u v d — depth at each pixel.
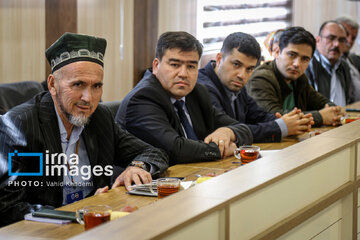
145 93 2.91
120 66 5.61
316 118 3.92
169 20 6.04
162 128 2.81
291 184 1.83
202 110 3.25
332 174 2.16
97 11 5.28
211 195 1.46
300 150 2.08
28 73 4.72
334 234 2.27
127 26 5.61
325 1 7.91
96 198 2.04
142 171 2.27
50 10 4.83
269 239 1.65
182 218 1.26
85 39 2.24
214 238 1.42
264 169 1.76
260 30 7.20
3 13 4.50
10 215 2.00
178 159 2.71
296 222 1.82
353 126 2.72
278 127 3.33
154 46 5.93
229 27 6.65
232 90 3.64
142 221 1.24
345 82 5.79
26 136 2.16
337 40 5.52
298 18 7.70
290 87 4.46
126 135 2.64
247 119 3.92
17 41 4.62
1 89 3.74
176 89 3.00
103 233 1.16
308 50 4.27
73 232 1.64
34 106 2.27
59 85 2.25
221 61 3.64
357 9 8.18
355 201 2.37
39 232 1.63
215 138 2.86
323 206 2.04
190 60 2.99
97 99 2.31
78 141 2.41
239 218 1.53
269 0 7.27
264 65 4.33
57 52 2.24
